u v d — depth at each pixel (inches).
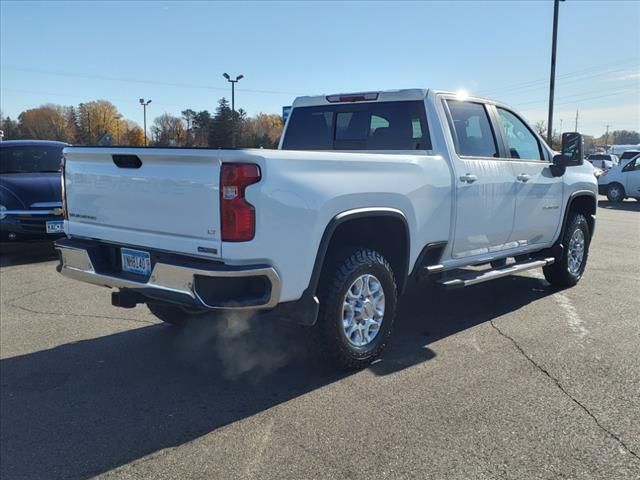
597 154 1498.5
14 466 122.7
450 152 197.5
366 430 135.8
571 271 274.8
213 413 145.9
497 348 190.5
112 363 181.2
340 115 227.0
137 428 138.6
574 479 116.0
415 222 180.5
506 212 221.3
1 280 298.4
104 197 165.9
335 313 160.9
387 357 183.2
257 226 137.6
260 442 131.2
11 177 363.3
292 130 241.8
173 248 148.1
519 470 119.0
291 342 199.8
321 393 156.6
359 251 167.9
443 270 197.5
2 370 175.8
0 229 342.3
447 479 116.1
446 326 215.8
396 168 173.3
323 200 150.5
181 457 125.5
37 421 142.6
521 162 229.6
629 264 339.3
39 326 219.5
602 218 625.3
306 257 148.6
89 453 127.6
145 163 153.1
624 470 119.1
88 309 242.8
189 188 142.9
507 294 264.1
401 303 250.4
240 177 135.7
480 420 140.2
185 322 210.8
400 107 208.5
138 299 171.0
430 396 153.7
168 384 164.7
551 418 141.2
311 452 126.5
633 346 191.8
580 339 199.2
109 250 169.9
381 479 116.2
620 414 143.3
